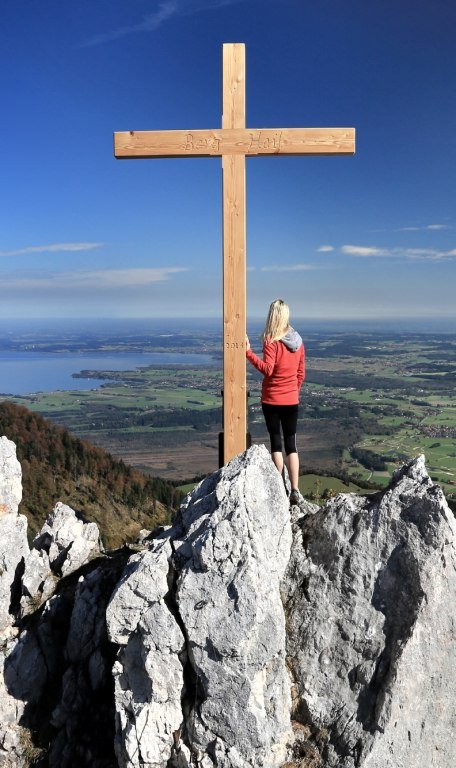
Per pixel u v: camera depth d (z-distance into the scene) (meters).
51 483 31.44
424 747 5.68
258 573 5.77
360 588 6.16
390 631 5.89
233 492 6.12
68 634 7.45
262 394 7.75
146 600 5.79
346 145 7.20
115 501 32.16
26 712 7.06
